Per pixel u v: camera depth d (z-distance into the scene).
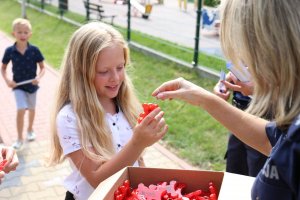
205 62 7.91
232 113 1.67
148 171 1.75
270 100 1.16
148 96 6.54
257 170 2.83
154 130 1.89
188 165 4.49
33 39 11.70
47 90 7.31
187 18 13.04
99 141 2.13
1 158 2.11
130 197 1.62
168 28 11.81
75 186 2.15
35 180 4.23
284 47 1.07
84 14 14.07
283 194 1.13
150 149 4.87
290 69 1.07
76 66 2.16
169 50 9.34
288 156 1.10
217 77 7.01
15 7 17.16
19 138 4.99
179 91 1.77
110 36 2.14
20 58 4.91
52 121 2.23
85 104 2.14
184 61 8.13
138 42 10.23
